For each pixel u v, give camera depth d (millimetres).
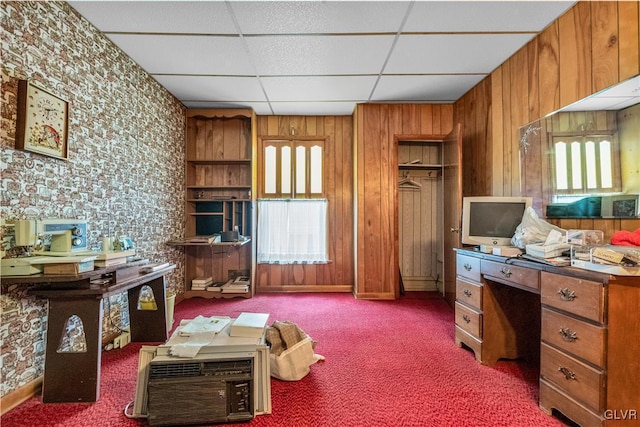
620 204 1620
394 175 3678
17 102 1565
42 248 1721
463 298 2273
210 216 3941
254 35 2258
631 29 1594
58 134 1794
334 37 2289
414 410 1554
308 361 1916
